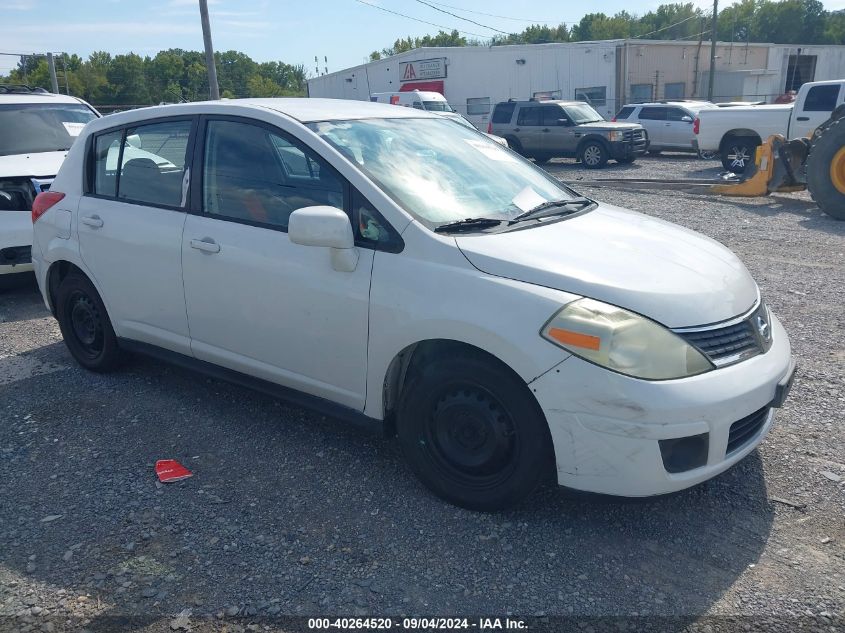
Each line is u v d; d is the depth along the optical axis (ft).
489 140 15.49
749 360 10.59
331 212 11.28
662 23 317.42
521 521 11.10
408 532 10.86
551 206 13.23
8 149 26.76
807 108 51.06
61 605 9.44
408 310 10.98
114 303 15.80
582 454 9.94
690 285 10.68
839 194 34.73
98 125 16.40
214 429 14.38
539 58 113.09
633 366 9.69
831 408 14.56
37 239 17.44
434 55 116.26
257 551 10.48
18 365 18.19
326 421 14.64
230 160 13.60
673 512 11.29
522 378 10.09
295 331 12.51
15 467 13.07
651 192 46.60
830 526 10.84
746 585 9.64
